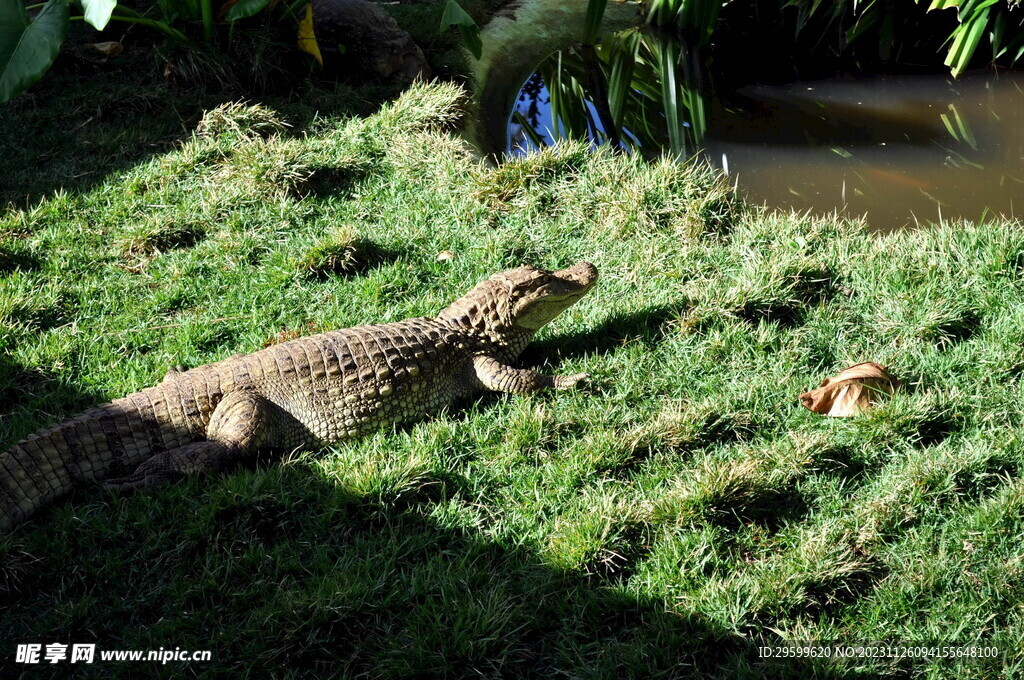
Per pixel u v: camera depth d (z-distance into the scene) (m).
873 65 9.09
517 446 4.11
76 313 5.25
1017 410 4.15
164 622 3.32
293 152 6.53
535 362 4.89
